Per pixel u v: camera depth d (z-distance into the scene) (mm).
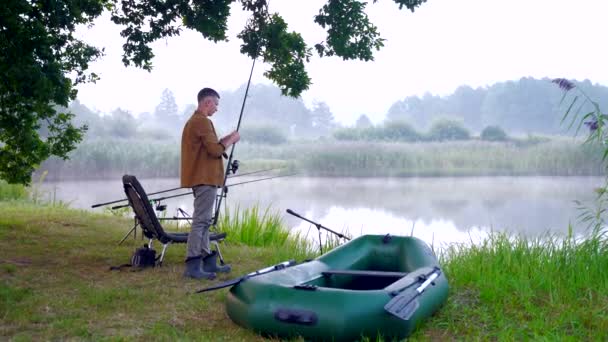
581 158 23375
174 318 4391
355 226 12961
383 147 28719
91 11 8500
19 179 9086
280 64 9500
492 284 5367
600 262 5926
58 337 3867
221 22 9219
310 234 11078
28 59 6852
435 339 4098
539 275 5656
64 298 4773
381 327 3742
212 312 4598
